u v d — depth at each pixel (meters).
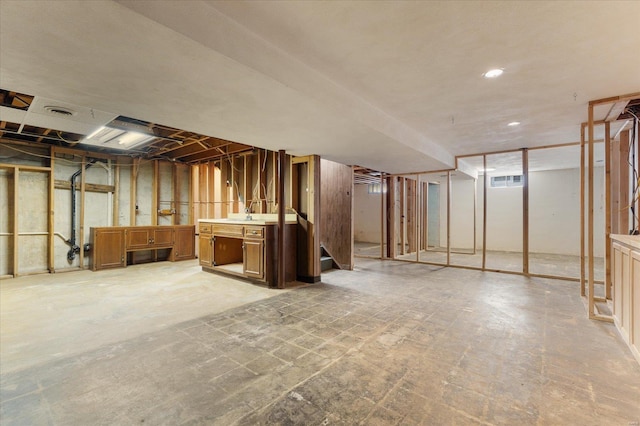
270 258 4.28
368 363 2.12
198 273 5.23
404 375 1.96
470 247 8.87
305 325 2.83
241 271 4.65
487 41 1.96
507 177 8.34
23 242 5.04
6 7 1.22
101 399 1.71
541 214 7.82
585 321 2.94
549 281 4.70
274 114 2.65
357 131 3.21
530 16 1.69
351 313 3.17
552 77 2.47
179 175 7.00
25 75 1.87
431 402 1.69
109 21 1.34
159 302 3.56
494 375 1.97
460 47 2.03
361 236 10.77
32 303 3.49
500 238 8.40
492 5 1.60
